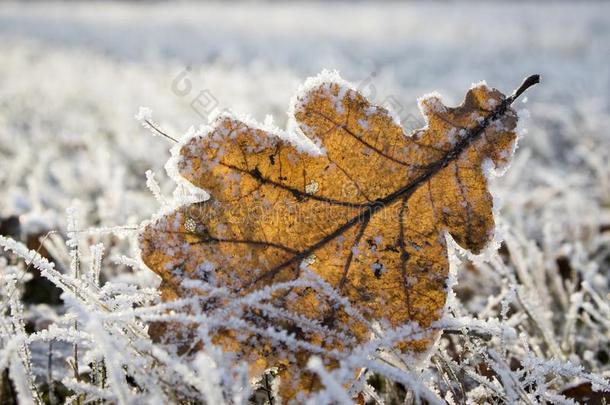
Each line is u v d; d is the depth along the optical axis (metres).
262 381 0.23
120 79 0.94
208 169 0.22
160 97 0.75
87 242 0.32
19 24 2.02
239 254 0.22
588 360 0.26
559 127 0.73
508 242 0.29
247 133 0.22
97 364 0.23
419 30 2.12
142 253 0.22
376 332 0.22
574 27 2.27
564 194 0.44
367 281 0.23
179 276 0.22
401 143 0.23
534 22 2.53
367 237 0.23
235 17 2.55
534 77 0.23
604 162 0.55
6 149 0.51
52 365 0.25
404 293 0.22
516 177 0.45
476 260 0.23
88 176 0.42
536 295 0.28
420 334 0.22
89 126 0.62
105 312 0.22
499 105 0.23
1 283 0.26
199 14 2.66
